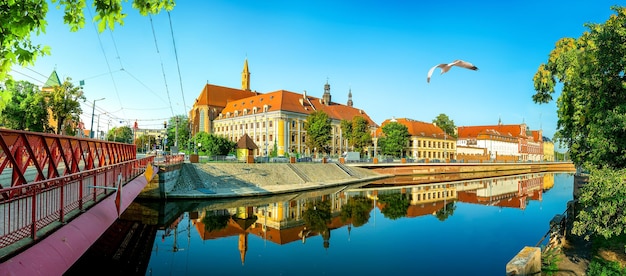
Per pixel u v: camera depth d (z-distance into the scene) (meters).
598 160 13.17
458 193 51.16
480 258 20.20
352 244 23.19
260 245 22.69
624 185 11.25
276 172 51.84
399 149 91.81
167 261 19.28
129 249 21.39
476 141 126.31
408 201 42.78
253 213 32.84
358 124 86.12
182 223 28.31
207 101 109.94
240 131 101.62
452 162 90.12
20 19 5.17
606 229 11.87
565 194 51.09
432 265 18.95
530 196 48.78
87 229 9.57
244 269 18.09
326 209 36.12
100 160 15.26
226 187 42.84
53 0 5.91
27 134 8.72
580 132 15.57
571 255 16.12
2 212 9.27
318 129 81.88
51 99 46.53
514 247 22.52
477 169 93.00
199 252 20.94
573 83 15.04
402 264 19.11
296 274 17.36
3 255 6.34
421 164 80.50
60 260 7.67
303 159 67.31
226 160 58.38
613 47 11.96
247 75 131.00
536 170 114.00
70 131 52.47
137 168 21.22
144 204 35.12
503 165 101.38
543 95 23.48
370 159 78.56
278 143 90.62
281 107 91.31
